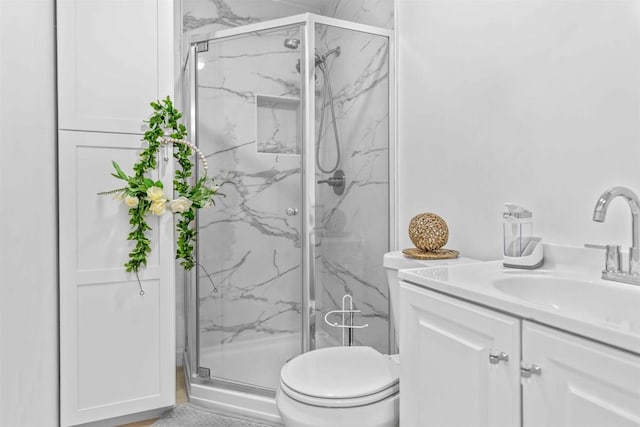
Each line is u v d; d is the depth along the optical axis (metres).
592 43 1.30
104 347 1.84
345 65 2.17
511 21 1.57
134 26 1.90
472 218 1.76
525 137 1.52
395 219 2.28
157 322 1.95
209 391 2.15
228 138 2.25
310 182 2.08
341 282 2.17
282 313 2.17
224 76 2.24
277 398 1.47
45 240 1.43
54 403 1.66
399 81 2.23
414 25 2.11
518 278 1.26
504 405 0.94
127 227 1.88
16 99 0.95
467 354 1.04
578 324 0.78
